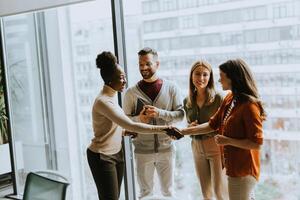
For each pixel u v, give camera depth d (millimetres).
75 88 4340
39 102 4711
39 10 4090
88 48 4066
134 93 3148
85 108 4293
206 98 2912
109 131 2760
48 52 4496
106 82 2727
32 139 4855
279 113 3027
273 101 3035
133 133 3107
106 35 3838
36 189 2400
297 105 2951
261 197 3135
